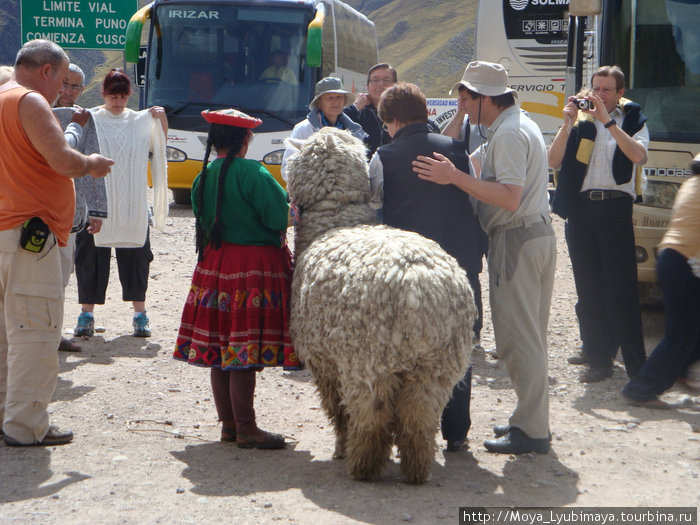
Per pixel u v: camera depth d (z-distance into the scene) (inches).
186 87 591.8
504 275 192.5
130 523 151.7
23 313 187.0
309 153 186.4
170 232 516.4
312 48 566.3
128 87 288.5
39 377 191.6
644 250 298.8
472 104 191.9
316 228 183.9
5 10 2630.4
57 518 153.6
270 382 253.3
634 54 312.5
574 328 318.0
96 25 884.6
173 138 584.7
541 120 639.1
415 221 186.2
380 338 158.4
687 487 174.9
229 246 189.8
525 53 636.1
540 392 193.9
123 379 250.1
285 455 192.9
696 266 218.7
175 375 256.5
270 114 580.4
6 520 152.2
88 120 257.8
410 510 158.9
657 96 304.2
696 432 210.4
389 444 173.2
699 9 305.4
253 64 592.4
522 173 184.2
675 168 293.9
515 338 193.3
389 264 160.2
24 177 182.7
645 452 195.8
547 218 194.5
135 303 299.4
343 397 169.5
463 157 187.6
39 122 178.9
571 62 362.0
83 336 297.0
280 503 161.6
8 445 192.4
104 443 197.2
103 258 294.2
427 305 157.8
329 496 165.2
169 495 165.8
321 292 167.2
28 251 183.9
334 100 263.6
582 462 189.5
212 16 595.5
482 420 220.1
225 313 189.2
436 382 164.9
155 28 600.4
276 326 188.4
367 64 885.8
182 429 211.0
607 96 247.1
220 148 193.2
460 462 188.9
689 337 224.1
